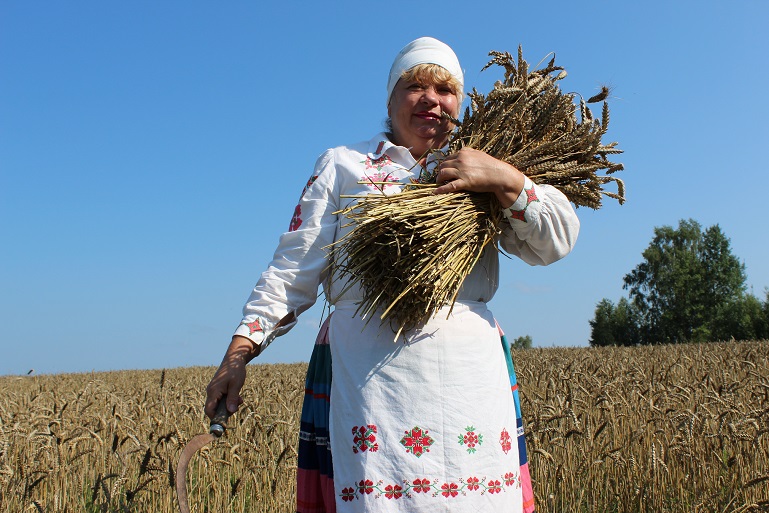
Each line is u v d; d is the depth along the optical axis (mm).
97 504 4777
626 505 5348
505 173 2662
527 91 2986
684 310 82625
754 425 5598
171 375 20719
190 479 5434
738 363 12797
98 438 5281
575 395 6941
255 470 5691
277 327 2930
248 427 6555
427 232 2557
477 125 2922
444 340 2678
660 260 85188
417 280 2545
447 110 3064
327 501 2768
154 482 5324
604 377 9492
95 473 5953
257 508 5477
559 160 2953
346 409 2674
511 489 2662
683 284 82688
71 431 6281
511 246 3012
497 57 3105
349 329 2779
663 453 5602
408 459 2568
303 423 2936
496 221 2771
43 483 5219
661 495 5285
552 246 2789
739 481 5254
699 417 6117
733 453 5578
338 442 2668
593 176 3027
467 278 2832
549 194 2777
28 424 6754
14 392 15344
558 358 17516
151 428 7027
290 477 5664
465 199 2721
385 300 2705
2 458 5180
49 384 18359
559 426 5988
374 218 2602
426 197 2684
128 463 6027
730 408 6203
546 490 5160
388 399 2631
